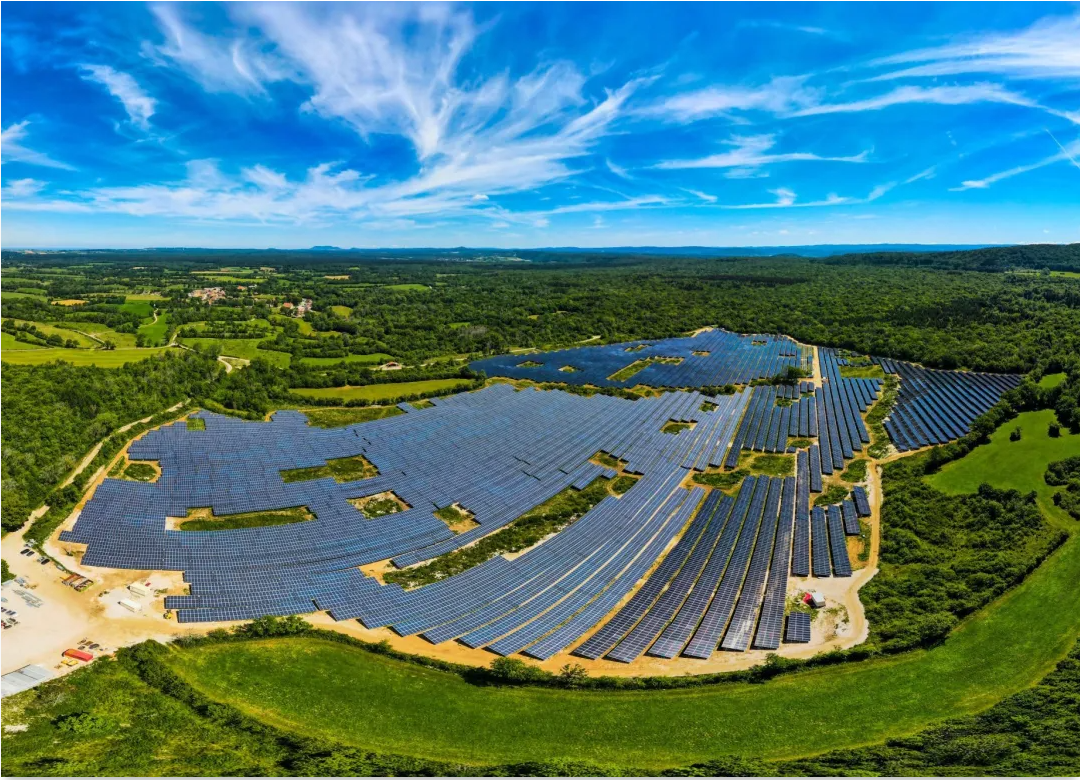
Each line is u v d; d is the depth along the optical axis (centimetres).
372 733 6175
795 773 5556
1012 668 7075
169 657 7000
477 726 6362
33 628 7281
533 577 9281
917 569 9350
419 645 7694
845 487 12612
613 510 11444
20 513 9388
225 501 10544
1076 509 9681
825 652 7669
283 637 7575
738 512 11556
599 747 6144
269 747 5728
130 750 5406
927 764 5638
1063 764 5350
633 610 8600
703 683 7094
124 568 8538
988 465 12081
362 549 9669
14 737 5512
